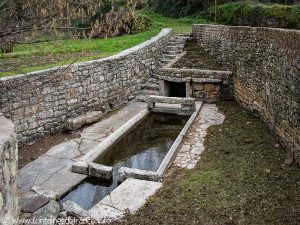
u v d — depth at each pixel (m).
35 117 8.40
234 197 5.43
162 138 8.94
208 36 13.25
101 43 14.21
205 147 7.48
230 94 10.91
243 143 7.49
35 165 7.20
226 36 11.27
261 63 8.56
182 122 10.02
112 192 5.80
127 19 5.45
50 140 8.58
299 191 5.49
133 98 12.03
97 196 6.25
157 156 7.85
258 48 8.76
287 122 6.82
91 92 10.07
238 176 6.08
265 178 5.95
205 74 11.00
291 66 6.64
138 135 9.18
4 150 3.09
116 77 11.05
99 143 8.29
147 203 5.44
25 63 10.37
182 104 10.21
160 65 13.81
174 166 6.71
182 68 11.98
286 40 6.93
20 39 4.49
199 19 19.70
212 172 6.31
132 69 11.87
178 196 5.58
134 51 11.88
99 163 7.45
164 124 9.95
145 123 10.06
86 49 12.71
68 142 8.44
